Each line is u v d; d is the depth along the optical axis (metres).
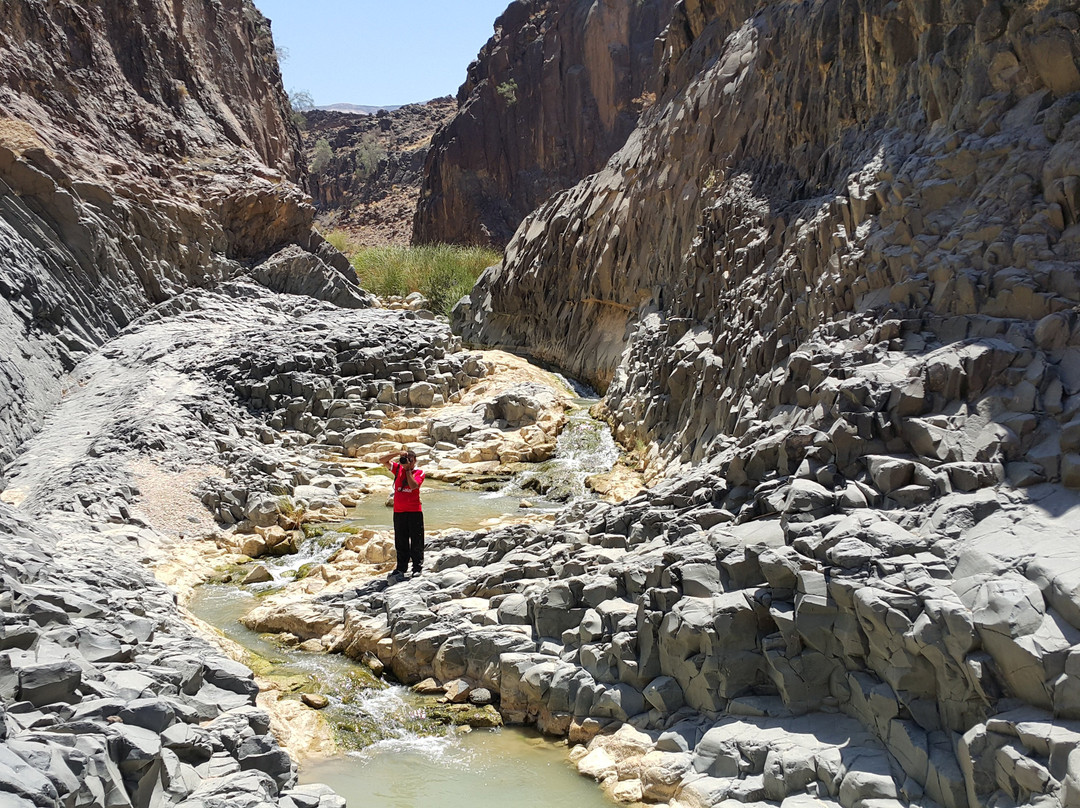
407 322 19.78
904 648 5.23
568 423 15.56
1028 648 4.71
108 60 23.16
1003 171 7.79
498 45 46.69
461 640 7.39
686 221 15.44
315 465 14.36
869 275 8.61
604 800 5.77
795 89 12.78
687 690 6.23
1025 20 8.05
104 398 15.26
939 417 6.53
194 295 20.84
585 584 7.20
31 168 17.91
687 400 12.55
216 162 24.17
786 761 5.31
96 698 5.14
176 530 11.44
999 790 4.63
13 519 8.73
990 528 5.61
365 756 6.43
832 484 6.64
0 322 14.86
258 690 6.42
